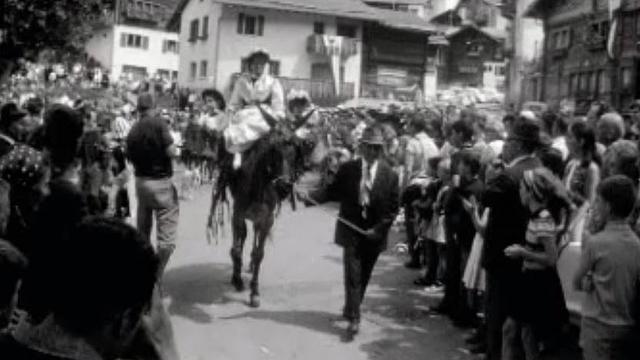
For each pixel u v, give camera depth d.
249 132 8.56
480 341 7.35
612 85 32.72
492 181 5.92
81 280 1.65
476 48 60.97
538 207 5.59
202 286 9.39
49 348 1.65
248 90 8.90
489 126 10.47
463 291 8.09
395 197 7.67
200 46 52.53
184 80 54.94
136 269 1.70
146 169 8.09
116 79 68.00
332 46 50.50
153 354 2.42
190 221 14.67
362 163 7.63
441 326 8.16
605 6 34.03
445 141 11.61
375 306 8.94
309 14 50.88
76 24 15.85
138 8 75.19
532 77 41.41
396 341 7.57
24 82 33.88
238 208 8.84
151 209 8.27
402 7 70.75
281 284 9.73
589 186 7.03
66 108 5.57
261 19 49.97
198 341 7.23
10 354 1.65
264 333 7.60
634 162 6.09
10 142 6.14
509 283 5.74
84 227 1.72
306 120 9.45
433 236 9.67
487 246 5.94
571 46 37.28
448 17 70.12
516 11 45.84
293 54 50.69
